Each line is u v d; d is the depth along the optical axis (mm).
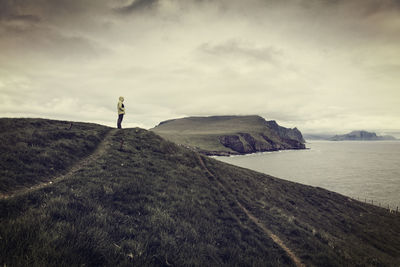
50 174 13820
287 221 18172
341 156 184250
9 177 11719
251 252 11500
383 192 56156
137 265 7086
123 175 15523
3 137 16844
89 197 10992
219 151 199125
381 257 16828
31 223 7039
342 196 37406
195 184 19234
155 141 27594
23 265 5199
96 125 29750
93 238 7426
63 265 5660
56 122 26156
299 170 94750
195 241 10547
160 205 12820
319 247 14383
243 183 26734
